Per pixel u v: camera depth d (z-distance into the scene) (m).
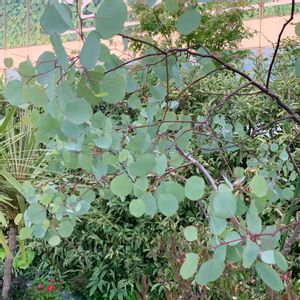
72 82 0.74
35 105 0.78
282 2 5.44
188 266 0.70
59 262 4.11
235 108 3.30
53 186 1.37
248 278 1.62
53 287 3.62
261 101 3.28
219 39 4.55
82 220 3.92
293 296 1.25
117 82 0.74
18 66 0.79
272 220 2.58
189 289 1.71
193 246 1.84
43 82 0.73
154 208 0.84
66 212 1.17
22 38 7.17
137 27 4.12
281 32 0.98
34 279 3.94
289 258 1.94
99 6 0.68
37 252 4.22
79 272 4.07
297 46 3.74
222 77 3.46
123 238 3.76
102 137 0.90
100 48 0.70
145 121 1.16
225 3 4.64
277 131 3.32
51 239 1.17
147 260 3.73
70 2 0.72
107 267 3.89
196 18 0.85
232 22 4.59
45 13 0.70
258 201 0.75
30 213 1.14
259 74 3.24
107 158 0.98
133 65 1.10
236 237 0.70
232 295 1.58
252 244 0.67
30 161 2.61
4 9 7.43
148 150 0.99
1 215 2.38
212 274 0.69
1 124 2.46
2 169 2.56
